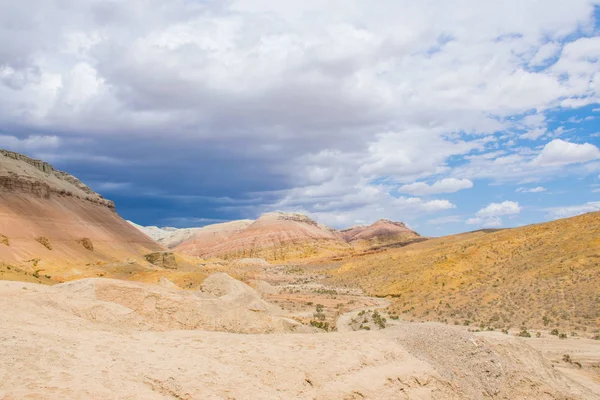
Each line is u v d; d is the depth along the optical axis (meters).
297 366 18.03
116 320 22.86
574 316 45.72
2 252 64.69
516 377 21.30
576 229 71.75
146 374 15.32
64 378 13.85
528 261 66.06
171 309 25.27
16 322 18.20
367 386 17.83
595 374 28.81
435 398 18.73
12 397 12.22
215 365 17.00
